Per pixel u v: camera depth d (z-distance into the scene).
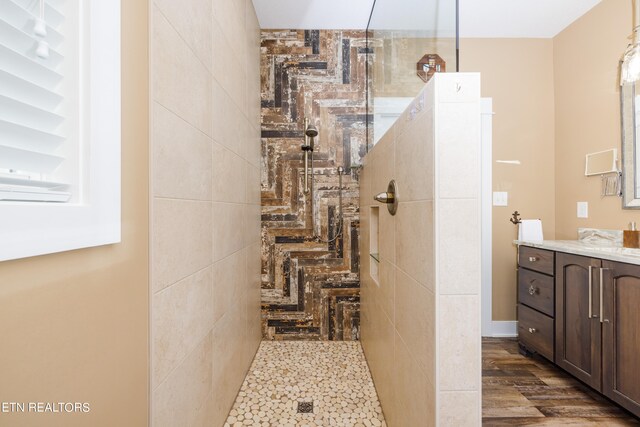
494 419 1.37
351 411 1.41
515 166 2.30
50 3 0.52
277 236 2.21
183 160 0.91
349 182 2.22
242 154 1.60
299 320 2.22
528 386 1.63
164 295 0.81
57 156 0.52
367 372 1.76
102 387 0.60
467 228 0.75
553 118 2.29
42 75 0.50
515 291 2.30
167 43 0.82
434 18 0.95
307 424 1.32
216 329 1.20
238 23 1.51
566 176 2.18
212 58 1.15
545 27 2.18
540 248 1.84
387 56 1.56
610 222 1.86
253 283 1.90
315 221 2.21
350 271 2.22
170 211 0.84
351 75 2.22
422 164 0.85
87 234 0.55
